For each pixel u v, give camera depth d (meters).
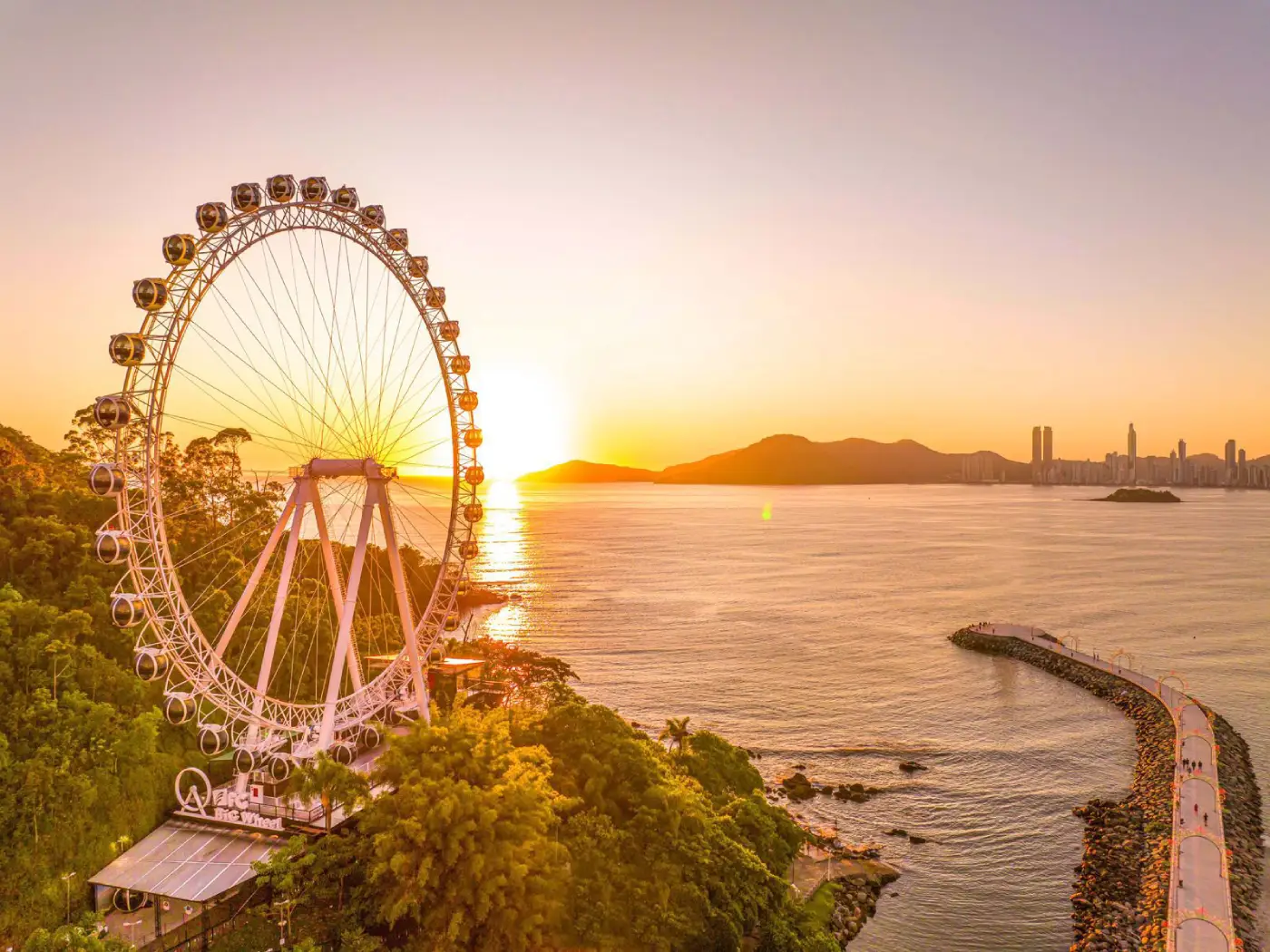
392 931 58.38
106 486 61.25
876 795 108.06
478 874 54.97
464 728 64.38
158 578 66.00
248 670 94.31
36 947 50.66
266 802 66.88
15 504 97.31
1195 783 105.88
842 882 85.31
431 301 80.94
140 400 64.06
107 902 60.81
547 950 58.41
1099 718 138.38
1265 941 74.88
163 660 64.50
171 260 62.81
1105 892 82.94
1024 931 78.75
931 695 150.00
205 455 132.88
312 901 59.28
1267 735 130.25
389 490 75.81
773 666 167.88
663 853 66.12
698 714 138.50
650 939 60.53
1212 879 82.38
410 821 55.41
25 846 61.19
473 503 83.81
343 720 75.75
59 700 71.12
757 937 68.56
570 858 62.75
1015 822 100.38
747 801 80.25
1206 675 162.25
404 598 75.94
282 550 126.25
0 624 73.94
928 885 86.44
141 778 69.00
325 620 108.50
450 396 82.38
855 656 177.12
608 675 161.12
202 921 56.28
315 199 72.44
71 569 90.75
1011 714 139.62
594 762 71.25
